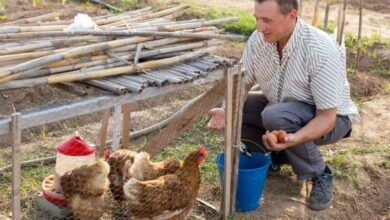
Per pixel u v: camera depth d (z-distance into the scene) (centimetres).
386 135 590
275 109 432
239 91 397
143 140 561
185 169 374
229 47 838
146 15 418
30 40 351
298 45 419
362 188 491
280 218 437
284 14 398
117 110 457
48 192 407
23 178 474
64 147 394
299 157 439
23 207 428
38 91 648
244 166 458
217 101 405
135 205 358
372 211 470
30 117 295
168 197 363
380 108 664
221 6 1126
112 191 384
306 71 422
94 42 356
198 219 429
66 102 316
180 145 548
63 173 395
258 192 436
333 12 1121
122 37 362
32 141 552
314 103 441
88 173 367
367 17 1102
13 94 637
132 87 327
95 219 379
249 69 453
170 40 379
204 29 405
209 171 495
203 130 578
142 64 353
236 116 402
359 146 561
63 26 377
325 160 523
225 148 401
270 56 434
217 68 383
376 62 825
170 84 347
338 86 420
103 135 479
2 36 337
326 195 451
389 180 503
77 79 326
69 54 325
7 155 519
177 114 577
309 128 419
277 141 405
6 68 308
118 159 391
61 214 405
